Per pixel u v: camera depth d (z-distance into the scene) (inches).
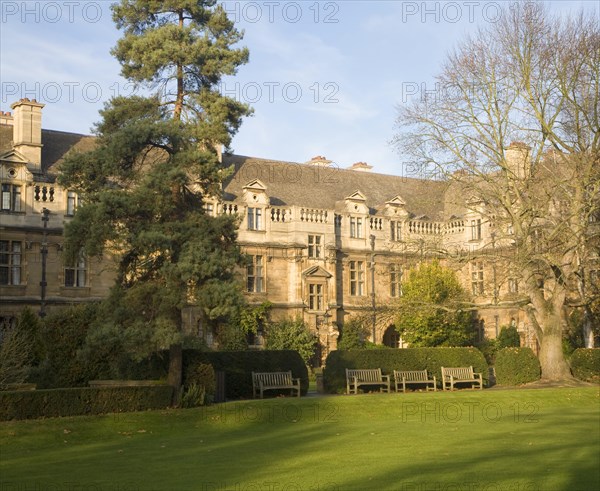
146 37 1852.9
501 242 2203.5
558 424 1078.4
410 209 2554.1
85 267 1923.0
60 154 2041.1
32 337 1264.8
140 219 1147.3
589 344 1959.9
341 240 2374.5
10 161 1843.0
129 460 787.4
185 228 1141.7
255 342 2176.4
